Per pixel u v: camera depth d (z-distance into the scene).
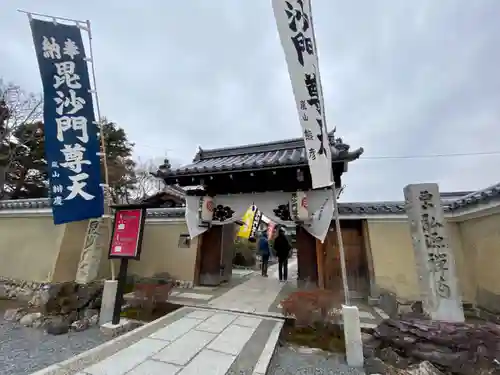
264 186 7.00
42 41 5.17
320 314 4.57
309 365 3.55
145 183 21.02
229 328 4.34
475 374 2.99
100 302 5.94
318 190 6.49
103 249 7.66
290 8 3.85
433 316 4.27
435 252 4.52
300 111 3.72
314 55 3.94
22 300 6.91
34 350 4.05
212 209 7.34
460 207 5.48
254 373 2.94
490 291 4.84
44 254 7.17
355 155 5.32
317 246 6.62
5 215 8.13
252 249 15.73
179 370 2.97
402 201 6.78
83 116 5.38
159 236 8.60
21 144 14.99
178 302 5.91
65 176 5.04
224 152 9.23
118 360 3.17
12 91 15.07
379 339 3.96
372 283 6.28
